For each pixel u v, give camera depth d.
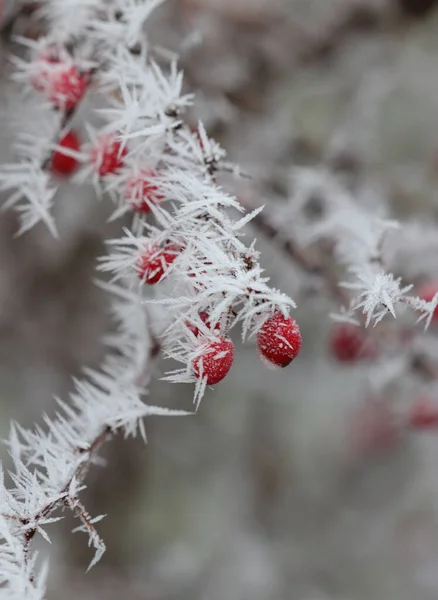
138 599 1.02
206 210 0.42
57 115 0.48
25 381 1.02
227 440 1.14
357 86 0.90
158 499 1.09
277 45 0.81
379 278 0.44
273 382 1.10
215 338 0.42
